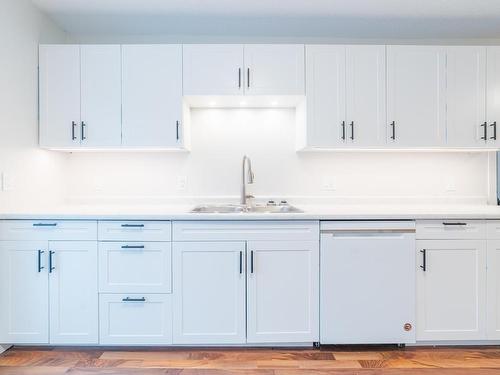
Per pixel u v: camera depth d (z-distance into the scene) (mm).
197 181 2766
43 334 2039
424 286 2084
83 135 2369
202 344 2090
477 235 2090
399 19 2496
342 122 2393
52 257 2043
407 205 2727
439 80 2412
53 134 2363
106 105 2375
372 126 2400
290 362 1976
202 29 2652
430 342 2141
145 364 1953
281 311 2066
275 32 2707
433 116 2410
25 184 2240
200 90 2373
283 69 2381
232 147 2771
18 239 2037
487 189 2762
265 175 2768
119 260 2053
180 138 2391
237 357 2029
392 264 2070
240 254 2055
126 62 2373
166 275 2055
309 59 2389
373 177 2777
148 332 2057
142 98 2381
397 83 2404
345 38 2775
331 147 2414
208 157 2766
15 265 2037
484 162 2768
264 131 2771
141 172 2748
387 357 2033
